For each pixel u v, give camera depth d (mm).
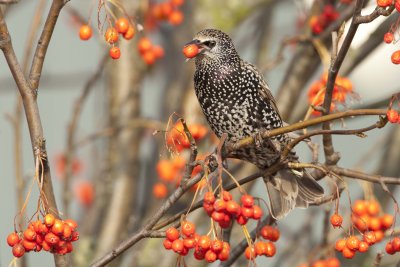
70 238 7301
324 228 9719
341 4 11656
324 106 8477
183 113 12836
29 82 7625
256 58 14023
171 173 10789
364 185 9039
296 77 11922
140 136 13398
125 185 13000
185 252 7355
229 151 8719
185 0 14219
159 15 12141
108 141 13297
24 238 7273
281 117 11609
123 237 12586
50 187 7637
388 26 11508
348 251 8023
